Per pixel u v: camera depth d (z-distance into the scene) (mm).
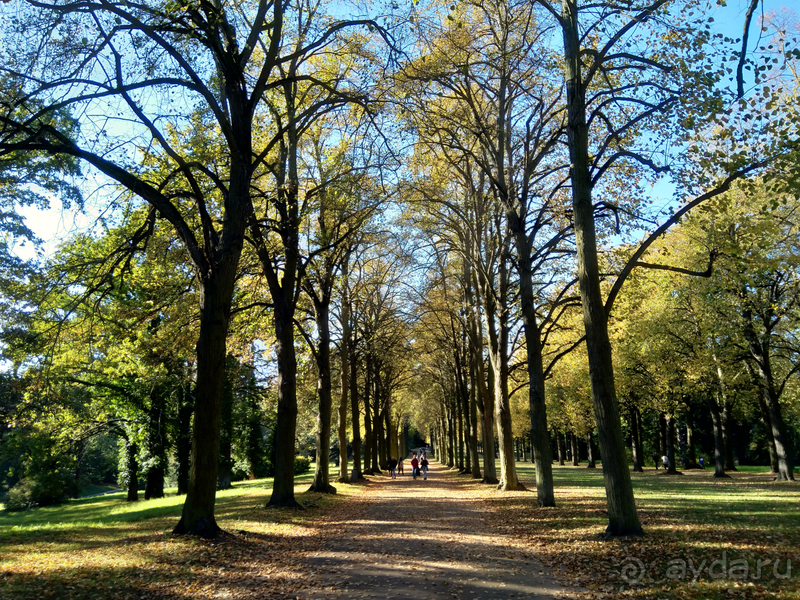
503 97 20328
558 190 19125
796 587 6945
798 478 28484
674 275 27125
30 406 22875
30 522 21312
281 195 17562
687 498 17609
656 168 12188
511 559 10148
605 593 7609
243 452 50469
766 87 10414
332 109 16188
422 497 23906
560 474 40750
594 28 13297
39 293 15453
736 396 31281
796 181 10758
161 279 17641
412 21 12656
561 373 40125
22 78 11023
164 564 9445
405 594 7883
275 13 13422
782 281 24766
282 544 11953
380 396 48250
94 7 10633
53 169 14438
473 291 30844
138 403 30938
